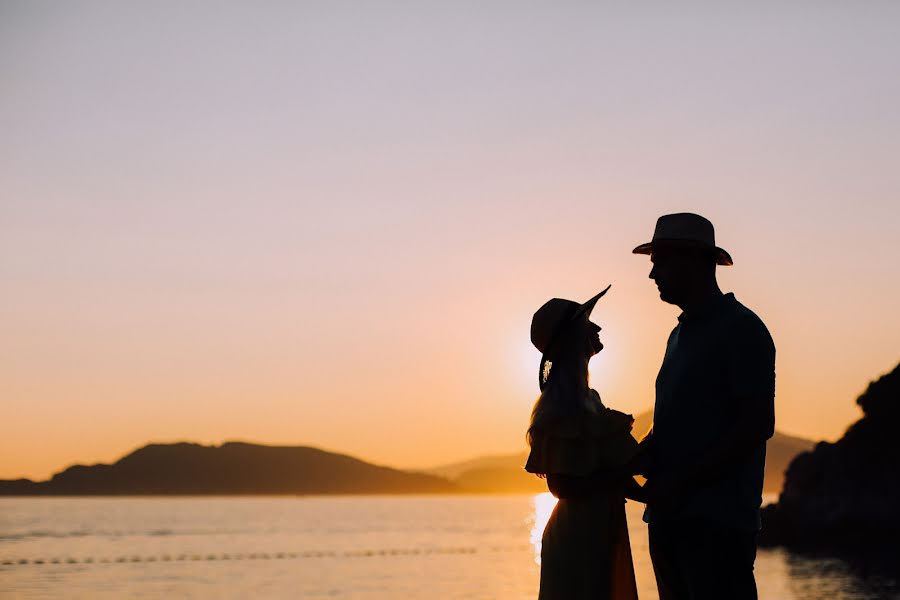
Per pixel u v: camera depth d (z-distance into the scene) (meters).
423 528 178.75
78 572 68.88
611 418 5.34
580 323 5.48
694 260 5.49
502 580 58.44
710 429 5.28
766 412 5.11
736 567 5.19
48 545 112.62
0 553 94.88
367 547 106.88
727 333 5.28
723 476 5.17
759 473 5.32
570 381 5.39
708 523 5.17
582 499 5.36
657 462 5.46
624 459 5.28
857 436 93.19
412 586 54.25
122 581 60.31
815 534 89.44
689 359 5.39
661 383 5.58
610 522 5.34
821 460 94.50
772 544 90.88
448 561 79.31
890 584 49.31
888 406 92.69
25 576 65.06
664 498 5.19
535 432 5.43
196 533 153.38
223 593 51.00
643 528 126.12
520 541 122.75
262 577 62.50
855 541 87.75
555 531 5.41
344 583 56.72
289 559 83.50
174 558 86.06
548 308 5.52
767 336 5.26
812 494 92.75
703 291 5.50
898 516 86.62
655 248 5.59
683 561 5.29
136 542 120.88
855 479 89.94
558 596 5.32
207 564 77.00
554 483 5.38
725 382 5.27
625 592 5.34
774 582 50.66
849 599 41.53
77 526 184.00
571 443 5.32
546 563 5.42
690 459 5.30
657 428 5.51
